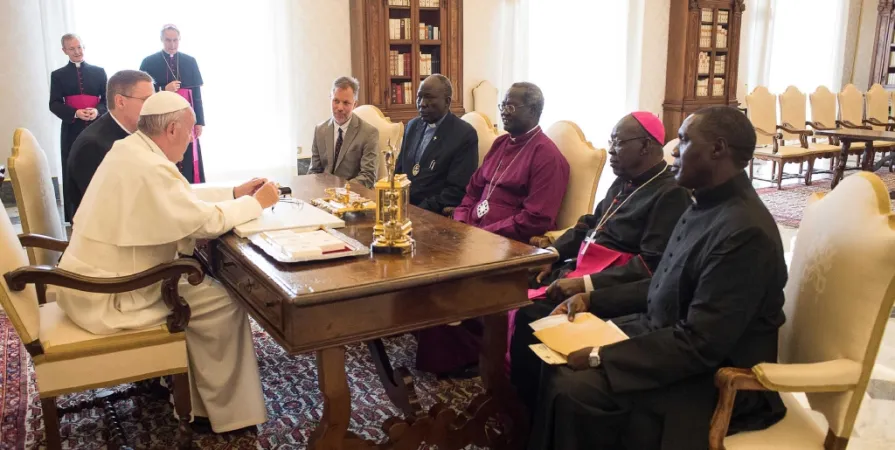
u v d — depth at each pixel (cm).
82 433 250
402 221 210
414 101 694
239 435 250
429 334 286
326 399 186
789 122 838
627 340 185
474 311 197
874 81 1109
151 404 273
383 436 248
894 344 344
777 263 173
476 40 772
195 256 285
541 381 202
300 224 230
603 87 871
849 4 1089
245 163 659
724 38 900
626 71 877
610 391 184
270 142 664
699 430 177
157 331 224
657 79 902
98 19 577
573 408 185
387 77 670
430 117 376
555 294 243
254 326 359
